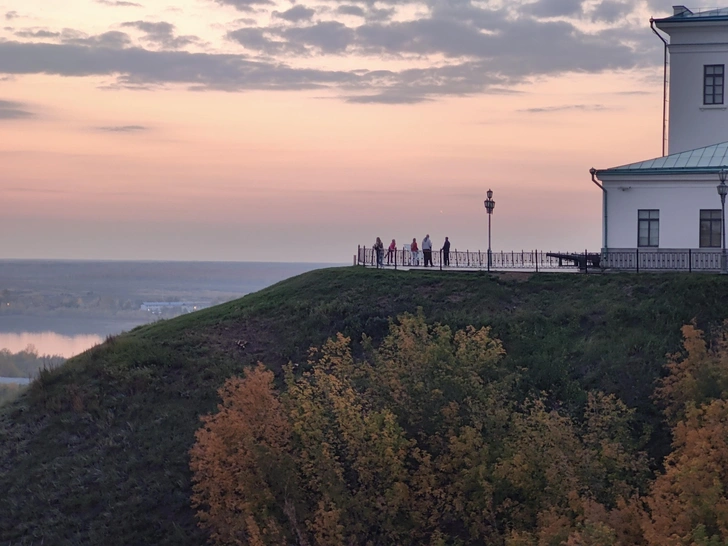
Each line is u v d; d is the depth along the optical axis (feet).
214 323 130.72
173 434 105.91
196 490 92.89
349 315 125.29
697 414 78.07
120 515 95.66
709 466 70.28
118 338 130.00
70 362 125.18
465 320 118.83
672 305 115.14
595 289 125.49
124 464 102.42
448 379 90.17
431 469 83.92
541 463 80.59
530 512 80.59
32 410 114.01
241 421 85.97
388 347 98.94
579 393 99.09
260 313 132.16
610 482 79.41
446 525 86.58
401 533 82.89
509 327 115.34
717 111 160.76
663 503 70.23
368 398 90.17
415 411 88.48
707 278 122.01
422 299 128.47
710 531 66.85
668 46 163.53
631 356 104.88
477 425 84.89
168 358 119.75
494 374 98.07
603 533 67.00
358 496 82.89
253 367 116.67
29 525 96.17
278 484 82.94
